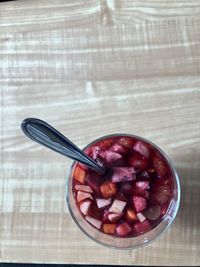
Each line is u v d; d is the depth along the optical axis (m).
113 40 0.32
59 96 0.31
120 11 0.32
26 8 0.33
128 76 0.31
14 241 0.30
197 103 0.31
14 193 0.31
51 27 0.32
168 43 0.31
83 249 0.30
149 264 0.29
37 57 0.32
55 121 0.31
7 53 0.32
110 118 0.31
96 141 0.29
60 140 0.26
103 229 0.28
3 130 0.31
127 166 0.28
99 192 0.28
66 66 0.32
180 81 0.31
